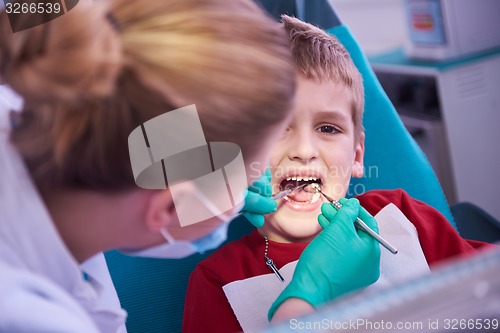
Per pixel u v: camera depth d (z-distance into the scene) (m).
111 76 0.51
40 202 0.57
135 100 0.53
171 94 0.53
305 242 1.10
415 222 1.13
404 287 0.46
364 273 0.92
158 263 1.23
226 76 0.54
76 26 0.51
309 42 1.08
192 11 0.56
